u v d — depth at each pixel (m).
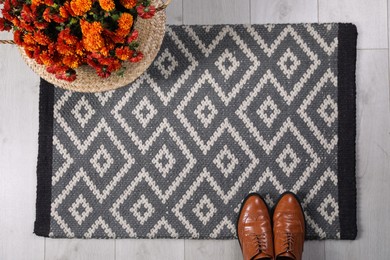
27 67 1.21
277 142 1.19
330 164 1.19
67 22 0.86
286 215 1.16
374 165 1.20
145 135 1.20
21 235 1.21
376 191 1.20
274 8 1.20
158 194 1.20
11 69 1.21
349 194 1.19
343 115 1.19
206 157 1.19
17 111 1.21
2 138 1.21
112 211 1.20
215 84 1.19
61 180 1.20
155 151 1.19
